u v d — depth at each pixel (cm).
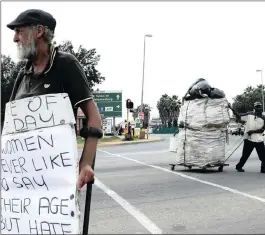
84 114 278
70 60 277
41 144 264
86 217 272
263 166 1181
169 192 838
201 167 1193
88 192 272
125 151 2228
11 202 273
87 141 266
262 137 1183
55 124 263
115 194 814
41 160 264
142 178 1055
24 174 269
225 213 643
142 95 4362
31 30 271
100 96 4309
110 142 3225
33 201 264
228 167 1334
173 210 666
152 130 9262
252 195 800
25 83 287
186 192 837
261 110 1180
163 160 1609
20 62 305
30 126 270
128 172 1197
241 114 1212
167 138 4681
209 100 1194
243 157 1204
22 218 267
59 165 259
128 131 3681
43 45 276
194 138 1198
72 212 252
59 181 258
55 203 257
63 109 262
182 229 543
